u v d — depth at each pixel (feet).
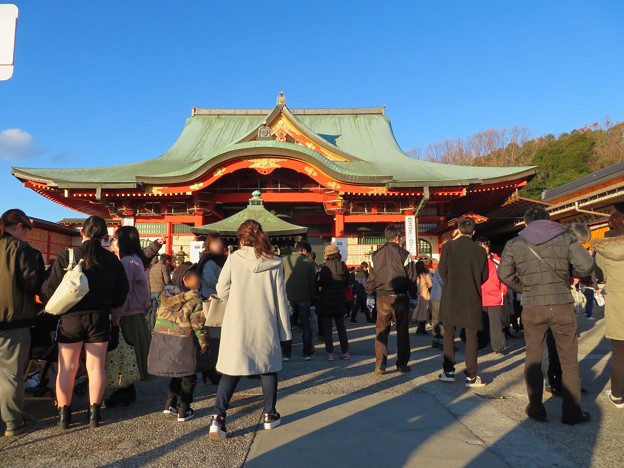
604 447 10.39
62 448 10.97
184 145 78.48
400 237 19.31
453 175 60.59
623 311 12.94
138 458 10.23
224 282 11.91
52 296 11.74
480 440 10.89
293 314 32.27
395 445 10.67
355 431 11.68
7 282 11.87
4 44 13.39
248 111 87.20
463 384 16.53
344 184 54.65
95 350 12.68
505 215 61.93
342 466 9.56
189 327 13.01
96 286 12.61
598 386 16.03
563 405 12.09
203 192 55.72
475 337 16.25
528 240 12.87
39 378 17.84
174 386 13.76
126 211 56.95
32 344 15.17
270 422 11.97
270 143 52.47
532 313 12.51
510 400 14.40
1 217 12.62
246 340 11.46
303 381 17.69
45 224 60.90
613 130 136.87
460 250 16.51
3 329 11.92
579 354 21.75
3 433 12.38
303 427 12.08
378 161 71.67
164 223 58.08
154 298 25.86
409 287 18.54
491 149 172.04
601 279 14.38
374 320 41.63
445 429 11.68
